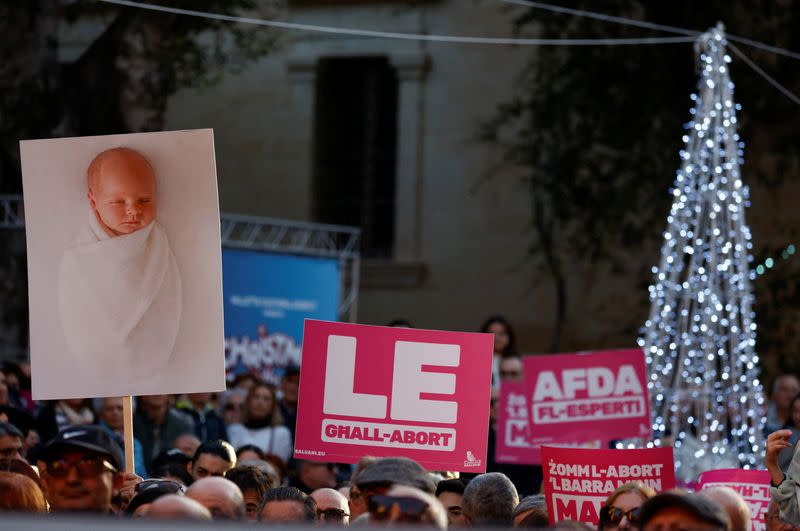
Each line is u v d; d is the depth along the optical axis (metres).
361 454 11.09
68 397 10.43
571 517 10.22
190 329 10.54
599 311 31.34
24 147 10.45
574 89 31.50
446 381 11.16
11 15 26.72
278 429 18.78
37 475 9.92
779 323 30.23
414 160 32.47
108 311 10.47
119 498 9.91
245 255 22.83
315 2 32.72
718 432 20.11
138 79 27.03
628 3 31.12
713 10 30.70
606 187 31.27
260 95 33.00
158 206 10.54
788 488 10.35
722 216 20.09
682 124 31.05
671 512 6.80
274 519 9.26
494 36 32.16
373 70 33.41
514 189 31.95
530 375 16.33
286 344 23.09
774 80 30.58
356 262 27.20
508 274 31.88
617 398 16.12
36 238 10.48
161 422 17.28
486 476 10.00
